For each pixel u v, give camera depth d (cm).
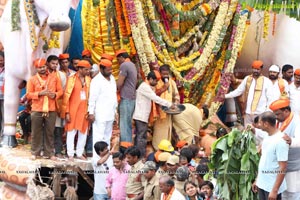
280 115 1571
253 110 2002
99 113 1809
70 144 1819
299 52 2091
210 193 1528
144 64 1969
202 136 1975
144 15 1989
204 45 2073
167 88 1931
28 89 1789
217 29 2066
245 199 1565
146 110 1895
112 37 1975
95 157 1767
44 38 1842
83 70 1817
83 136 1830
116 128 1933
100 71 1820
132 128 1927
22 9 1838
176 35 2034
